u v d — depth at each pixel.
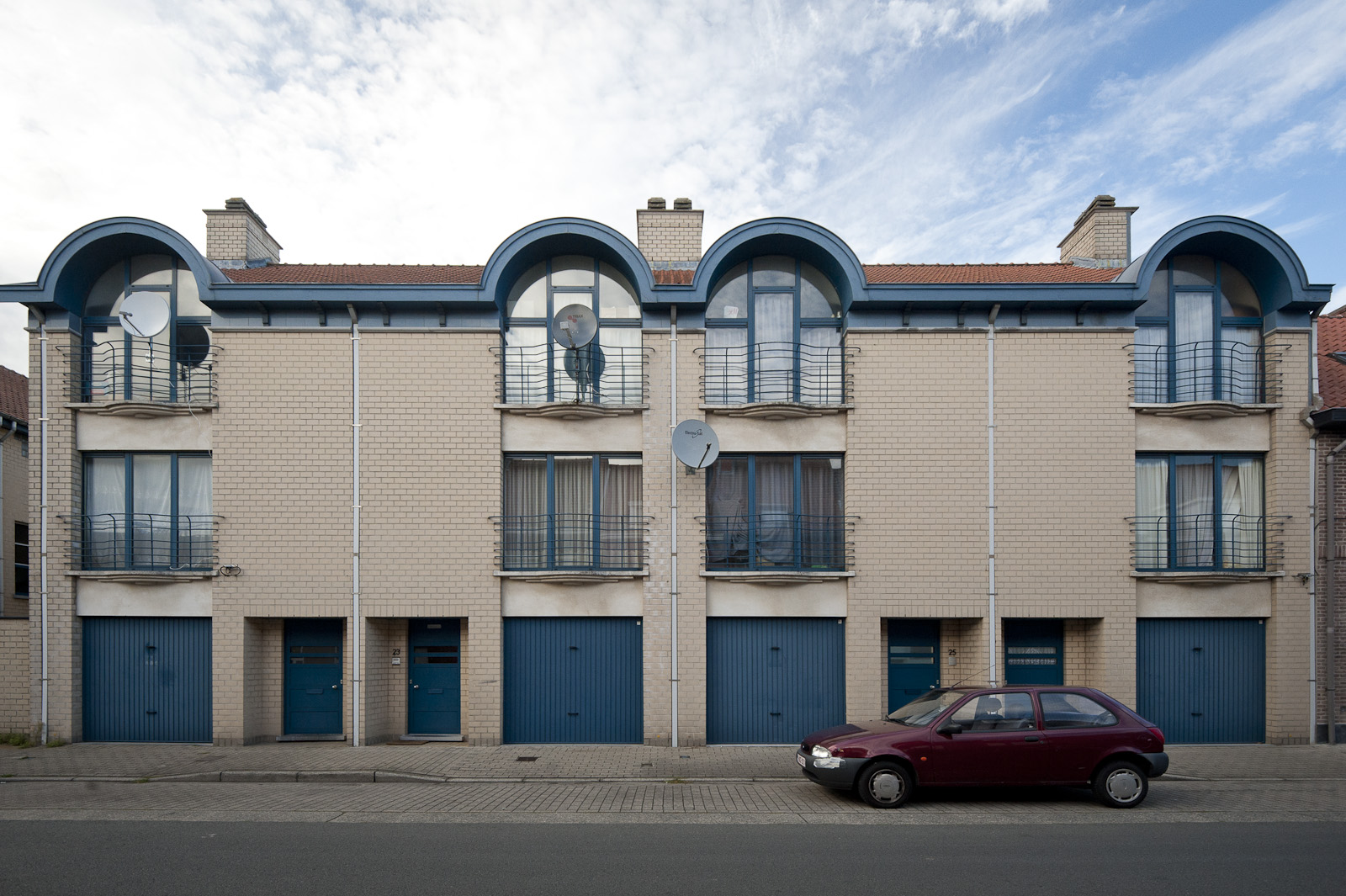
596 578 13.10
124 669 13.30
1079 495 13.23
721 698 13.30
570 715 13.29
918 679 13.80
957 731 9.40
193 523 13.41
